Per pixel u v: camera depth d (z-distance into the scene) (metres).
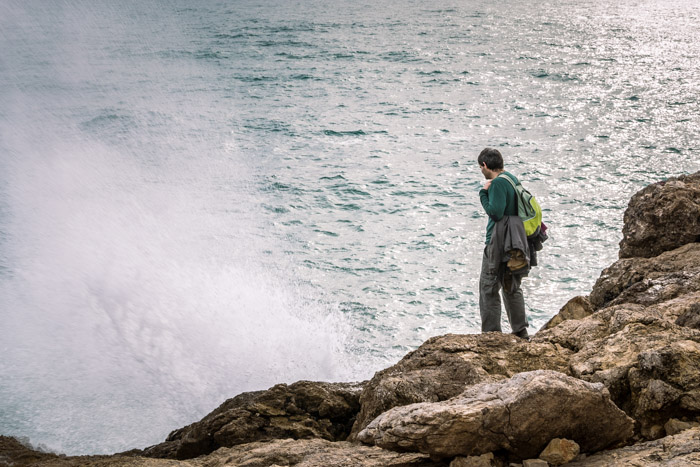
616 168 36.53
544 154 40.22
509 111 54.34
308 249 25.66
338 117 53.53
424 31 109.69
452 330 18.14
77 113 61.16
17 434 11.20
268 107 59.06
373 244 25.84
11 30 132.25
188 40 109.88
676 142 41.66
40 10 162.88
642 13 135.88
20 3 170.25
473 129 48.31
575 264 22.39
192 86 72.19
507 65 77.88
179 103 63.53
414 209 30.31
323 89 66.31
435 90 64.25
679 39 97.69
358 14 135.25
